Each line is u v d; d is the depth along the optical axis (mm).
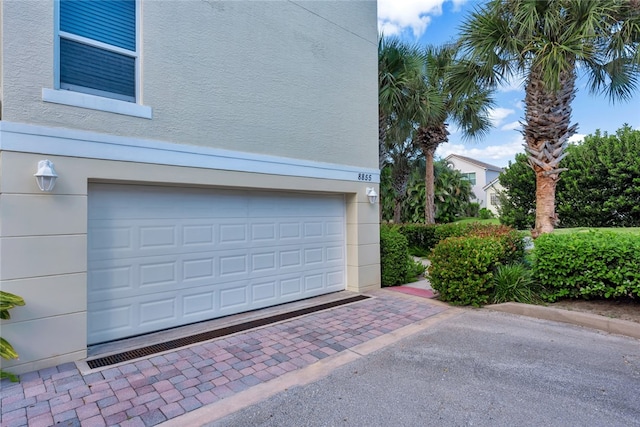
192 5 5004
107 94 4355
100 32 4324
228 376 3600
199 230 5305
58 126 3896
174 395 3217
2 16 3609
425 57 11016
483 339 4621
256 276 5988
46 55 3852
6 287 3559
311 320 5445
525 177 18875
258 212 6039
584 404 3035
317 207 6996
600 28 6926
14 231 3615
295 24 6301
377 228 7730
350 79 7277
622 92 8398
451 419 2836
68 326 3904
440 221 24391
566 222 17578
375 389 3336
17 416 2859
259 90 5758
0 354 3285
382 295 7059
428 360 3984
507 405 3031
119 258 4543
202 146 5059
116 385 3393
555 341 4531
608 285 5465
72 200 3961
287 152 6141
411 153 17938
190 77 4965
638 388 3303
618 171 15656
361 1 7527
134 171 4422
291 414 2928
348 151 7215
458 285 6168
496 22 7578
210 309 5398
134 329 4652
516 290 6074
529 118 8586
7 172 3588
